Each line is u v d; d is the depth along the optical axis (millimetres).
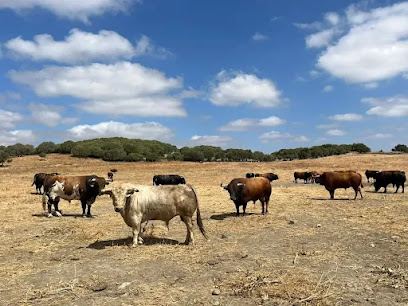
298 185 30391
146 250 8812
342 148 91875
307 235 10266
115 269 7480
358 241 9430
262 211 14555
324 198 19453
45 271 7492
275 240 9781
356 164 50656
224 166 55875
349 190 24188
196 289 6234
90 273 7277
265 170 48500
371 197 19516
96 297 6012
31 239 10531
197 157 78500
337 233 10406
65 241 10234
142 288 6328
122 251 8859
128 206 9430
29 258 8586
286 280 6527
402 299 5695
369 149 93875
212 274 7012
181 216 9562
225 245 9258
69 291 6297
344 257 8016
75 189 14305
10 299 6023
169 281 6680
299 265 7492
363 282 6445
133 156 78125
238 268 7336
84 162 73938
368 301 5637
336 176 18516
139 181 35406
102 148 93688
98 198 21391
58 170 52969
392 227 10828
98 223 12883
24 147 95312
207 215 14617
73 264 7941
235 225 11969
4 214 15133
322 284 6309
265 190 14195
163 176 27359
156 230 11383
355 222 11898
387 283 6363
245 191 13633
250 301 5695
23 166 64125
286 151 97125
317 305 5473
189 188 9578
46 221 13461
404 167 44469
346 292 5992
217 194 22750
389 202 17016
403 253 8211
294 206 16172
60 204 18719
